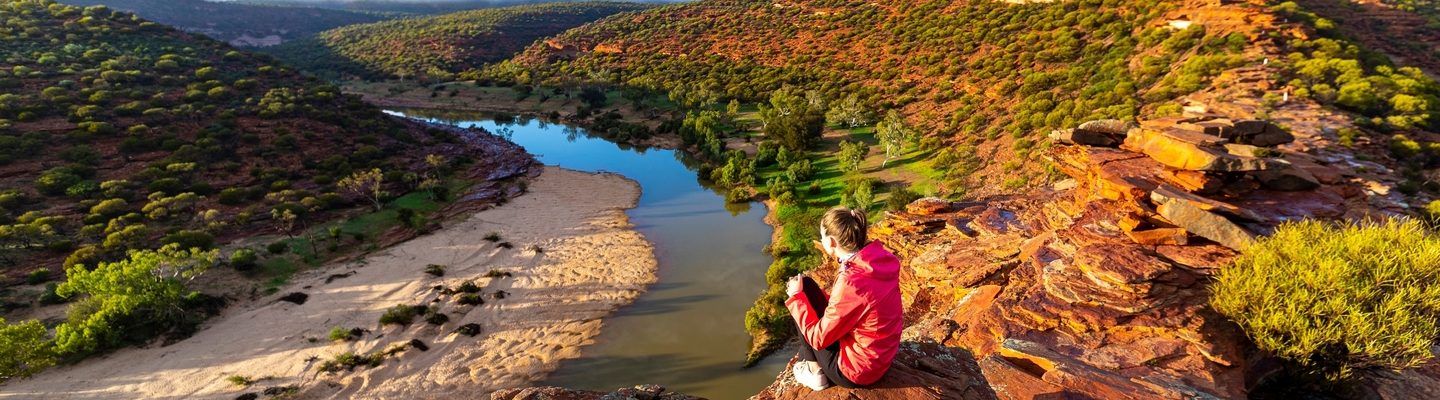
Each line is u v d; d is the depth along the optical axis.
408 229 56.03
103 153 66.50
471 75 163.25
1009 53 91.69
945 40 108.94
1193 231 11.02
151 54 106.56
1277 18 69.06
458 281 44.09
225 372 32.81
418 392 31.59
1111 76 70.12
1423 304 7.60
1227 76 55.72
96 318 33.75
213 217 52.16
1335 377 7.96
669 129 103.06
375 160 77.50
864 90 98.56
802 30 144.62
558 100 135.88
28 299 40.03
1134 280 10.00
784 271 41.84
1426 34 86.00
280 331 36.91
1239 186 12.68
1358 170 31.31
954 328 10.91
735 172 71.31
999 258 15.16
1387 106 46.94
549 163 86.81
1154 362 8.43
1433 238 8.05
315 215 58.62
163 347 34.94
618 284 44.00
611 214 61.69
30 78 83.00
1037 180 48.81
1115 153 14.73
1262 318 8.38
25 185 57.94
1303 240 8.88
